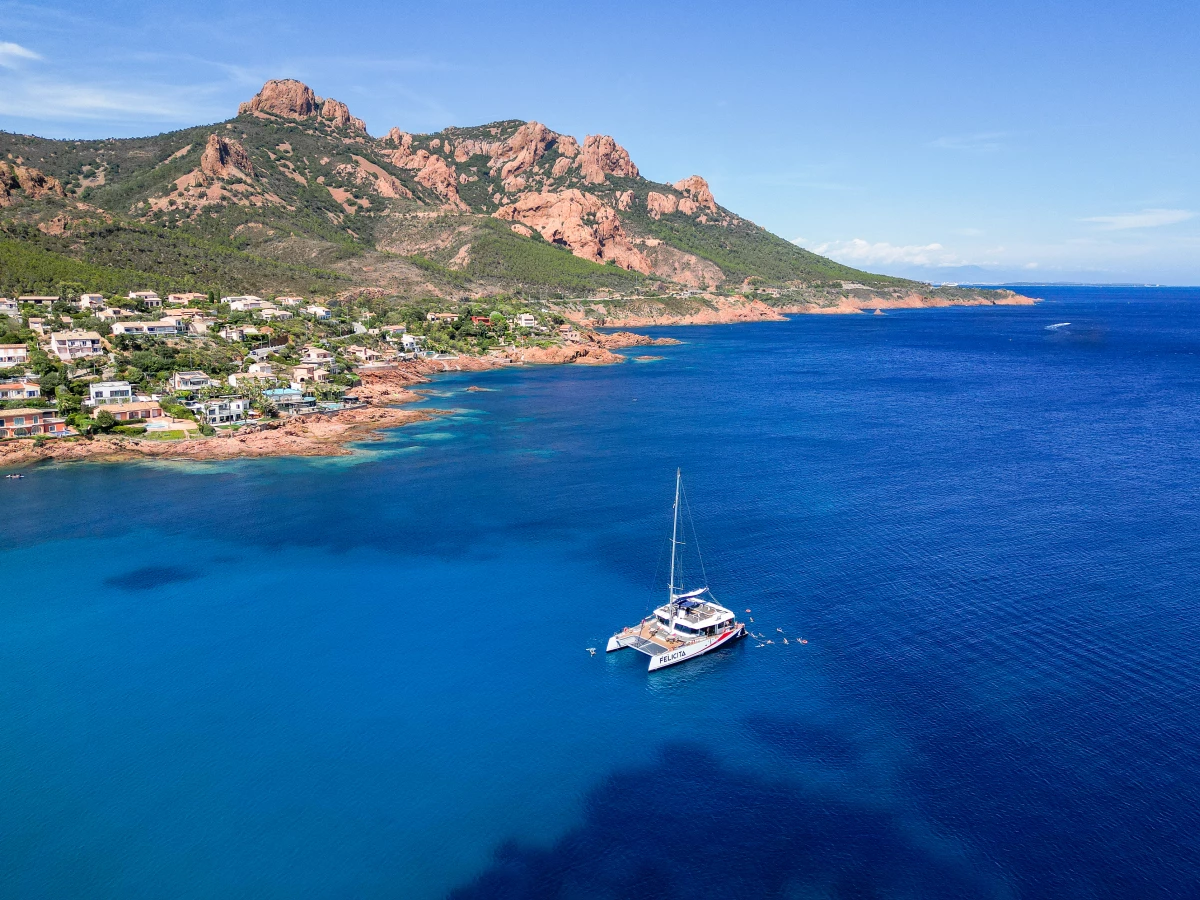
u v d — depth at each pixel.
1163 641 68.31
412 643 72.50
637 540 95.88
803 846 47.97
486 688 65.44
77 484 120.62
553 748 57.81
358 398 185.38
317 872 47.22
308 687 65.56
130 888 46.22
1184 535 92.00
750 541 94.31
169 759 56.88
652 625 73.94
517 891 45.59
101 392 152.75
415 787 54.00
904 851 47.19
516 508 108.38
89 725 60.69
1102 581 80.25
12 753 57.47
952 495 109.81
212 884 46.47
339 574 87.12
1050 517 99.56
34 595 82.12
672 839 48.97
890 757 55.25
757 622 74.81
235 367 184.00
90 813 51.91
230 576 86.75
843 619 74.56
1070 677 63.56
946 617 74.06
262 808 52.22
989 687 62.72
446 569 88.38
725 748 57.19
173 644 72.31
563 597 81.38
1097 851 46.56
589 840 49.16
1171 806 49.62
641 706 62.66
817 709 61.09
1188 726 56.94
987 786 52.03
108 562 90.56
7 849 49.03
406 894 45.62
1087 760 53.94
